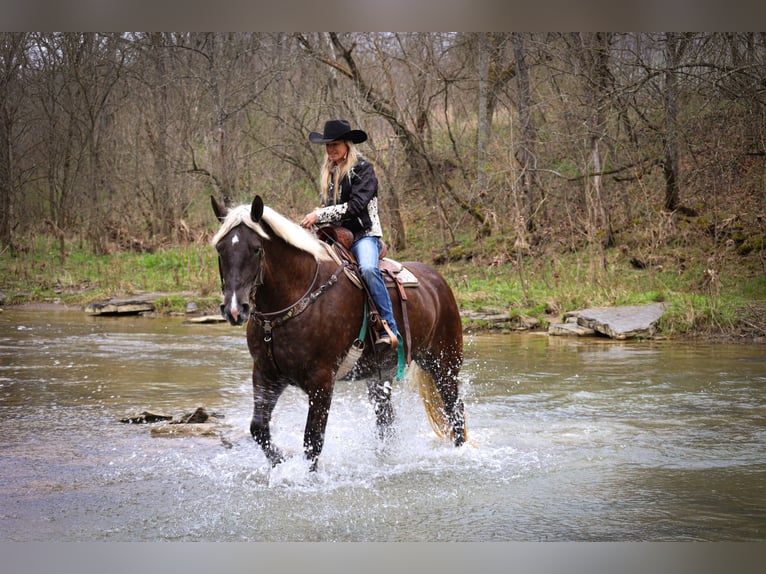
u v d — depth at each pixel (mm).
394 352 5582
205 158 24422
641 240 17344
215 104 21797
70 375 9555
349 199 5516
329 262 5250
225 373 9789
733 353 11047
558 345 12117
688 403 7836
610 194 19391
